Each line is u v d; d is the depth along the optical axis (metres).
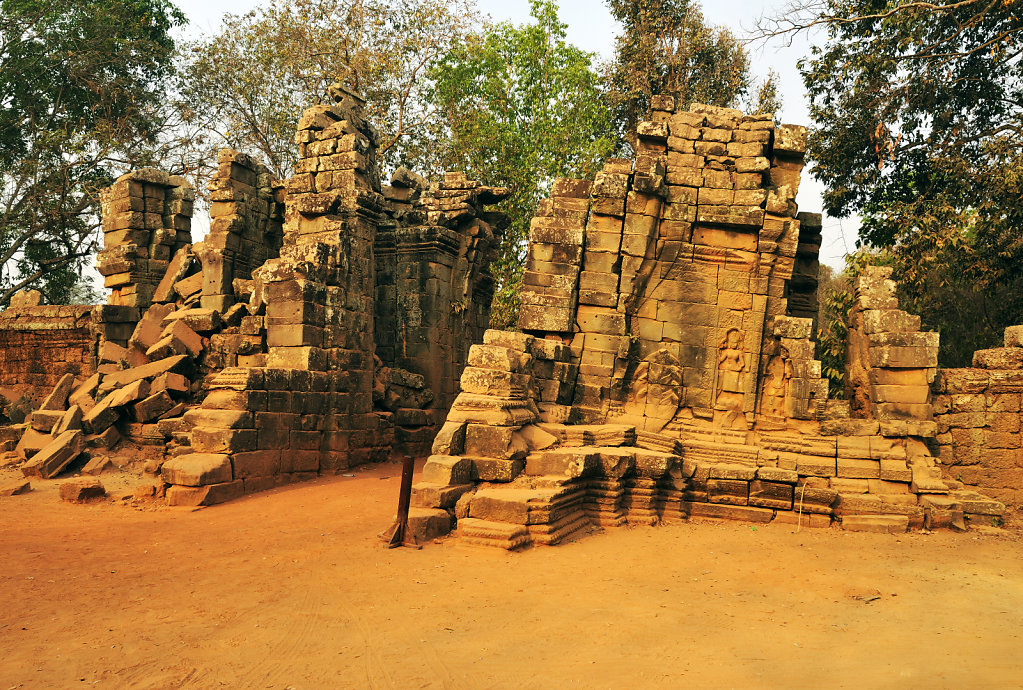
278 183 24.52
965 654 7.29
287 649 7.21
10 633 7.57
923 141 26.11
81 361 25.44
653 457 13.77
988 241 24.08
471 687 6.34
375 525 12.90
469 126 37.12
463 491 12.73
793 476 14.16
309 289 18.06
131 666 6.75
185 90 38.31
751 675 6.63
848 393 17.42
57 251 38.69
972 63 25.22
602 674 6.62
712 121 17.08
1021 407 16.75
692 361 16.59
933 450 15.89
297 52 36.56
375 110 36.97
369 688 6.31
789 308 18.58
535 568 10.28
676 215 16.78
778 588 9.70
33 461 17.48
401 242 24.61
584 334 16.72
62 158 34.78
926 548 12.29
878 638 7.79
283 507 14.49
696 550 11.70
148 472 17.61
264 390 16.47
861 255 25.25
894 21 24.25
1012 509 16.36
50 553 10.77
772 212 16.34
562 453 12.98
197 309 22.86
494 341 15.19
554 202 17.36
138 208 25.72
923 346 15.58
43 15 35.22
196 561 10.50
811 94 27.81
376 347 24.59
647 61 38.00
